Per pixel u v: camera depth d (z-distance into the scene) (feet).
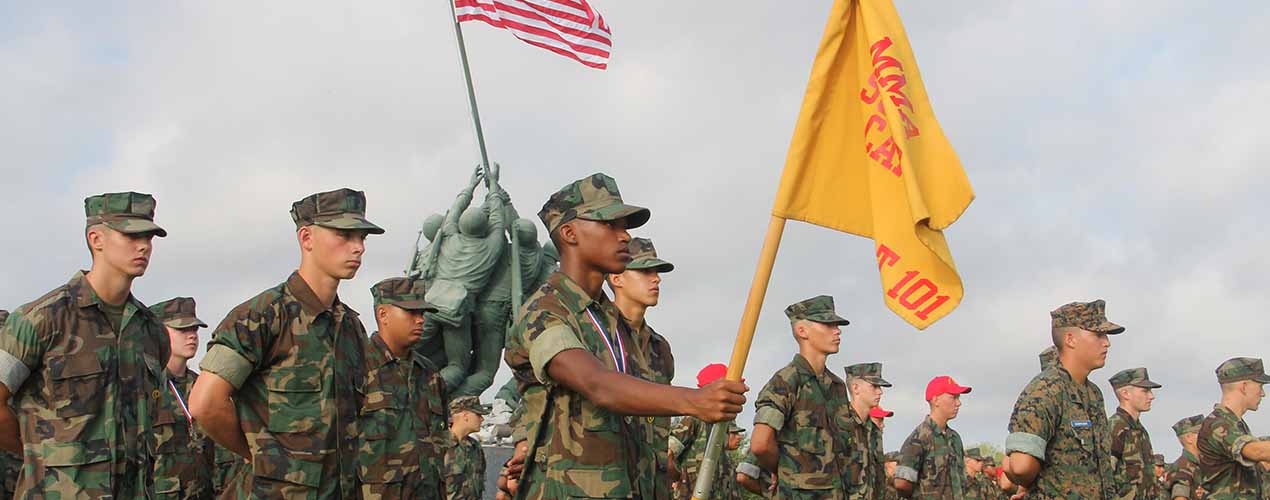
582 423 18.35
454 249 58.08
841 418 38.29
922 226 17.98
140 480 27.35
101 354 26.81
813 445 37.06
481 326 59.26
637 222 19.70
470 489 48.06
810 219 18.72
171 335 38.47
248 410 23.70
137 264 27.20
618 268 19.44
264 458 23.34
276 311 23.88
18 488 25.77
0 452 34.19
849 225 18.92
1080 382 33.83
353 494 24.70
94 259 27.32
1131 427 49.06
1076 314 33.55
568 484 18.20
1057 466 32.55
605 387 16.75
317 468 23.79
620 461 18.43
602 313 19.53
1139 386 49.19
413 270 59.52
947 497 53.62
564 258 19.53
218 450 38.17
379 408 28.25
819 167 18.93
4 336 25.75
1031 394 32.81
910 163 17.89
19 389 26.03
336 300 25.44
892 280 18.22
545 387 18.79
